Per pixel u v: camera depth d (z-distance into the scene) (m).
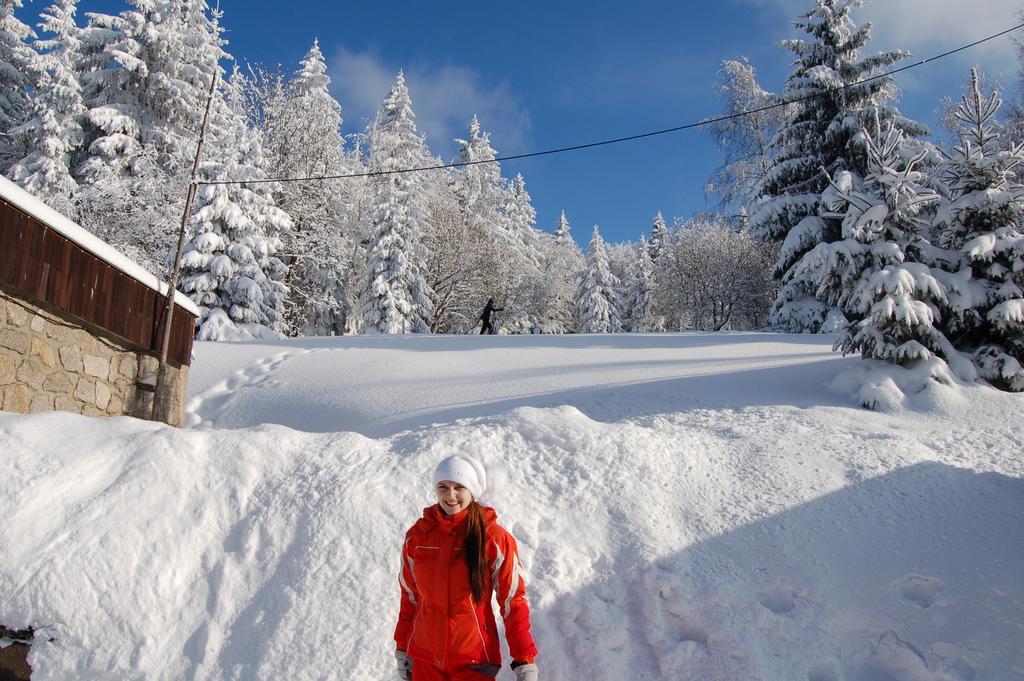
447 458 2.54
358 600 3.12
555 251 50.78
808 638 3.18
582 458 4.12
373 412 10.19
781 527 3.78
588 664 2.99
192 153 25.19
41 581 3.13
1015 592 3.33
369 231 34.00
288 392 11.95
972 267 8.46
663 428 5.77
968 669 3.02
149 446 3.79
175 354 8.65
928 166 18.83
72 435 3.91
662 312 41.25
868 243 9.23
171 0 29.09
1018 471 4.86
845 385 8.12
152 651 2.99
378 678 2.86
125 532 3.35
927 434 5.85
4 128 27.58
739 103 28.86
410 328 31.47
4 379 5.87
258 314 22.58
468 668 2.45
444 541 2.51
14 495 3.47
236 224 22.16
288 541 3.42
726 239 34.91
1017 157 8.35
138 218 22.56
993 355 7.92
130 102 28.23
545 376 11.25
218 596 3.19
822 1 23.73
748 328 34.94
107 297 7.19
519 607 2.50
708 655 3.02
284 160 30.83
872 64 23.02
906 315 7.62
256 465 3.80
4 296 5.88
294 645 2.96
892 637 3.21
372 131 36.50
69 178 24.61
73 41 26.05
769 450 4.61
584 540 3.61
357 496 3.60
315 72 36.16
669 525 3.75
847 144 22.39
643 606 3.25
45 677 2.93
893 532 3.84
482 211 41.91
